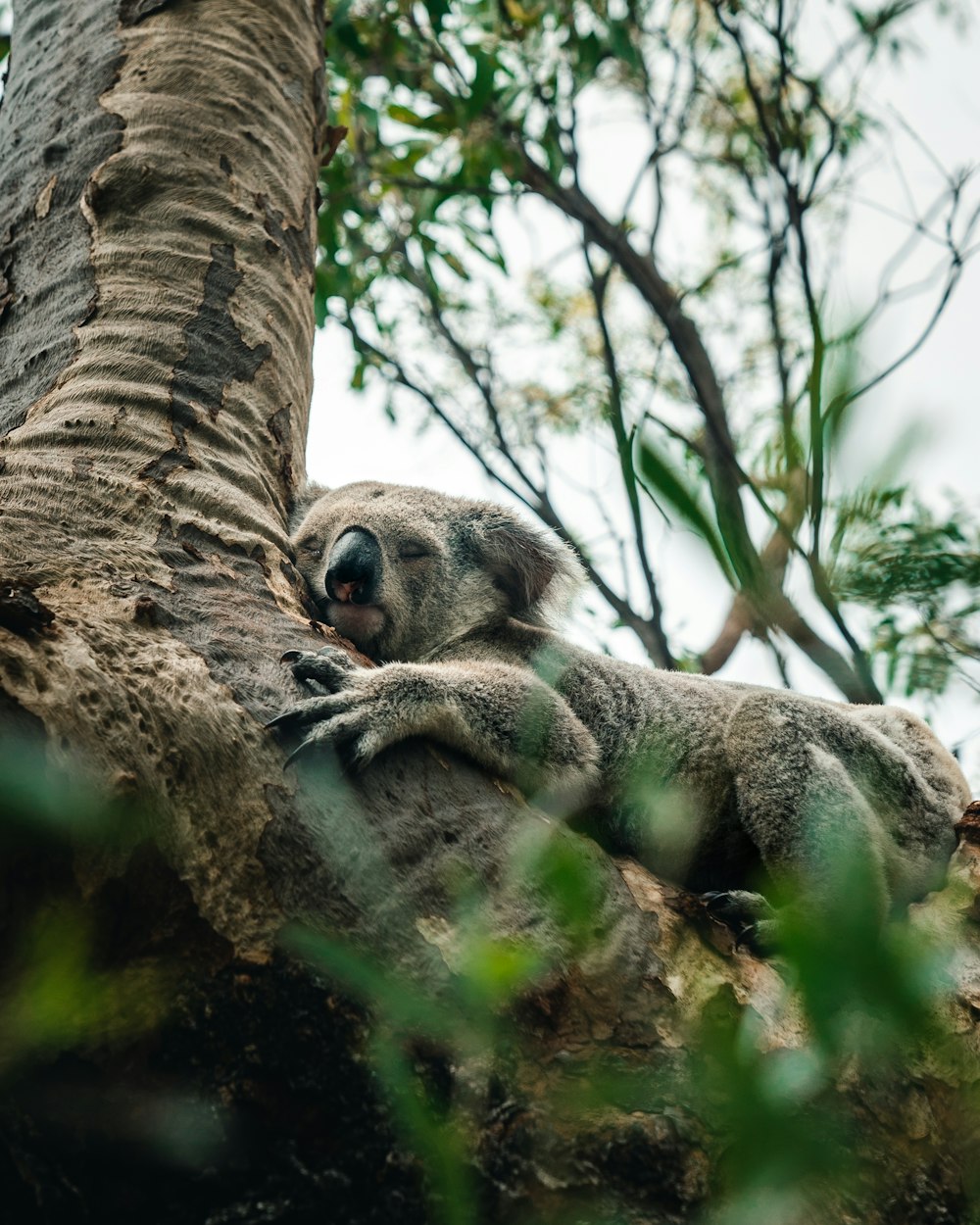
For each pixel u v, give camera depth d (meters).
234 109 5.04
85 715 2.65
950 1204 3.00
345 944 2.80
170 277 4.51
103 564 3.31
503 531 5.80
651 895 3.39
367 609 5.27
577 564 5.76
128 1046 2.61
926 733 5.36
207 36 5.18
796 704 4.84
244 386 4.42
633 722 5.14
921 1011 1.69
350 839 2.95
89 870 2.56
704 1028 3.02
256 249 4.77
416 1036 2.73
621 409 1.74
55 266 4.56
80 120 4.91
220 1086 2.64
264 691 3.14
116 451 3.87
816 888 4.42
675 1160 2.73
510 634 5.77
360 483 5.99
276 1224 2.55
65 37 5.27
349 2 8.71
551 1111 2.77
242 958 2.73
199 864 2.75
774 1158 1.86
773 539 1.99
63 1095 2.55
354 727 3.19
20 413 4.13
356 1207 2.59
